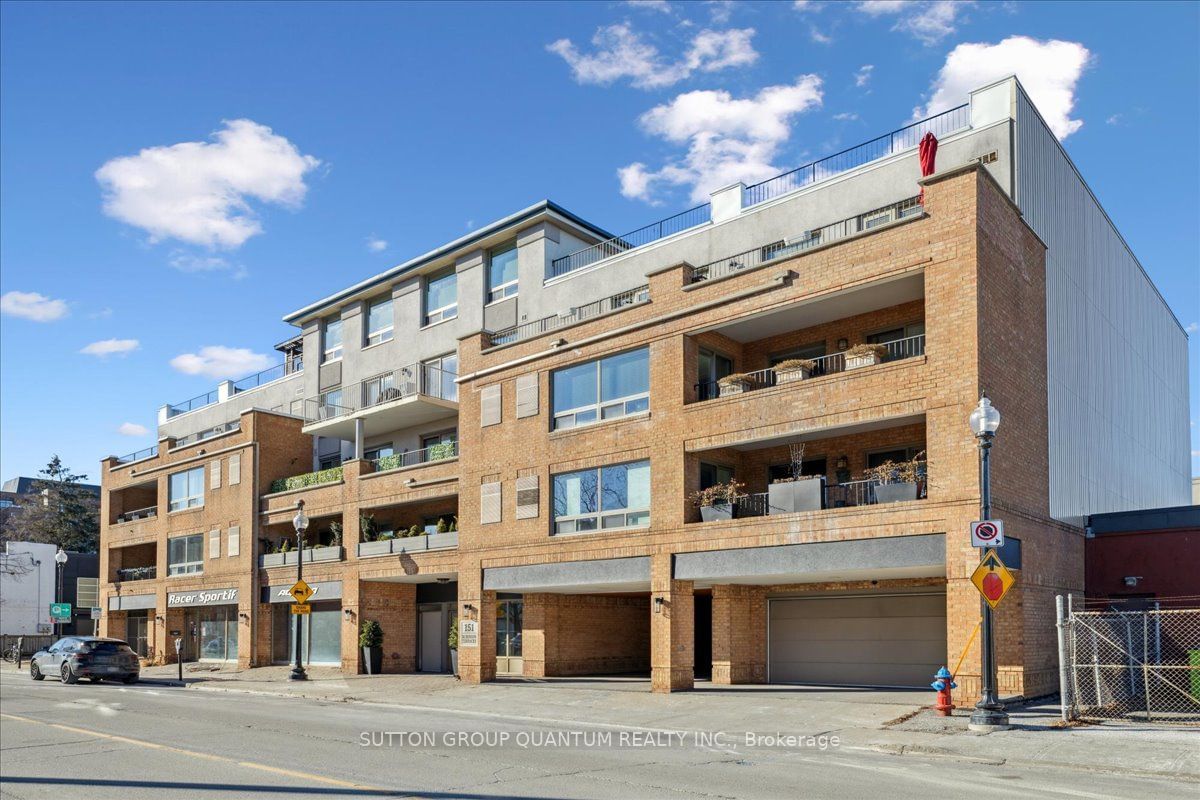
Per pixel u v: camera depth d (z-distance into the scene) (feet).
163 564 149.18
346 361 133.69
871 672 81.56
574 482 89.40
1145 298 112.47
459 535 99.45
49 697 82.69
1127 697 69.00
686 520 79.56
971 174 66.54
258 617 130.00
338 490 121.08
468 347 101.76
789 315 78.13
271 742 50.60
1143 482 104.88
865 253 71.15
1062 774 40.52
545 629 100.73
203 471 143.23
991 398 66.03
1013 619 67.56
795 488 73.46
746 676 87.97
